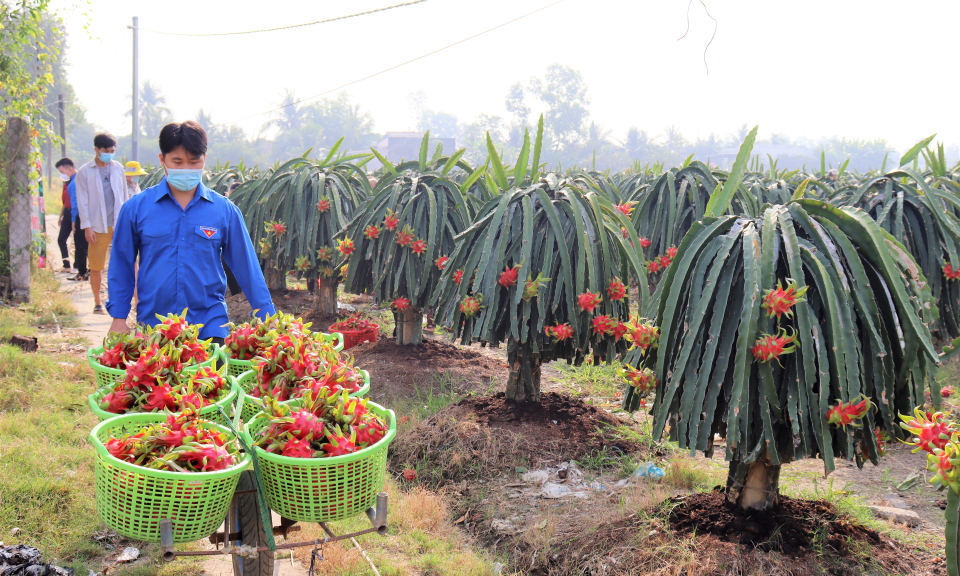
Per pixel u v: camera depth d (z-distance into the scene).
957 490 2.08
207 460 1.75
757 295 2.66
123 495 1.72
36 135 7.86
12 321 6.64
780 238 2.85
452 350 6.40
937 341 5.37
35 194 8.19
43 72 8.44
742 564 2.73
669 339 3.04
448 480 4.05
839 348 2.56
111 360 2.31
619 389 5.79
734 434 2.67
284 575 2.85
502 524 3.51
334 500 1.87
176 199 3.03
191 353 2.28
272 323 2.57
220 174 9.31
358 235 6.03
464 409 4.76
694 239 3.04
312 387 1.99
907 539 3.13
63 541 2.92
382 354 6.10
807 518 3.03
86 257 9.66
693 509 3.21
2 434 3.85
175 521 1.73
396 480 4.06
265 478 1.92
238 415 2.02
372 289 6.35
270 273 8.91
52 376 5.00
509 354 4.74
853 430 2.67
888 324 2.74
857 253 2.85
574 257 4.36
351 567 2.92
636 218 7.14
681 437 2.87
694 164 7.17
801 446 2.71
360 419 1.96
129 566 2.83
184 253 3.01
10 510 3.04
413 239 5.66
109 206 7.42
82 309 7.82
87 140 97.38
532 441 4.30
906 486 3.57
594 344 4.44
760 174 9.37
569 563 3.07
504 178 4.79
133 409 2.05
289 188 7.45
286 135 93.75
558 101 87.75
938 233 4.97
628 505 3.47
